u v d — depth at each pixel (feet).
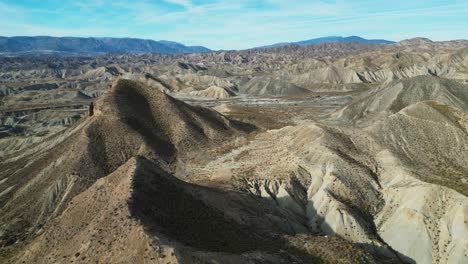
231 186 190.08
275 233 141.79
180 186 145.48
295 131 255.09
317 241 139.64
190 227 124.88
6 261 140.15
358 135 233.55
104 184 140.36
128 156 236.22
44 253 126.62
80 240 118.93
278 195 188.96
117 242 109.81
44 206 196.13
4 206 203.41
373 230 168.04
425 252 150.51
